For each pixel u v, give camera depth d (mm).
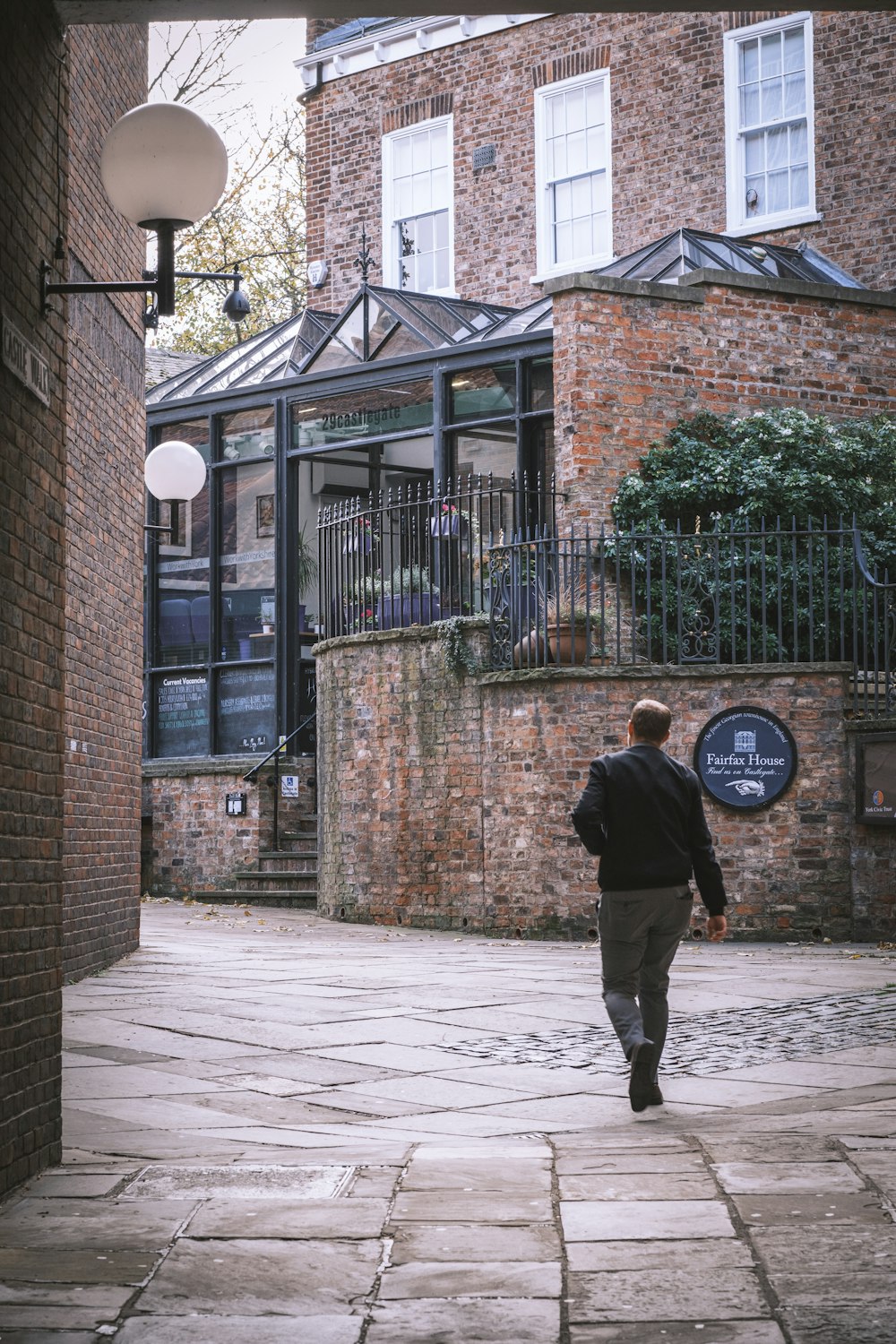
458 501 14883
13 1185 4680
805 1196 4371
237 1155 5227
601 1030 8008
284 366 19141
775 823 12680
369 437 18078
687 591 14297
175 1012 8594
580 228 20453
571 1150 5180
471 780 13836
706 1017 8352
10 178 4922
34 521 5133
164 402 19609
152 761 19266
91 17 5418
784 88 18938
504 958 11414
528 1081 6707
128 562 11828
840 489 14922
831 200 18438
